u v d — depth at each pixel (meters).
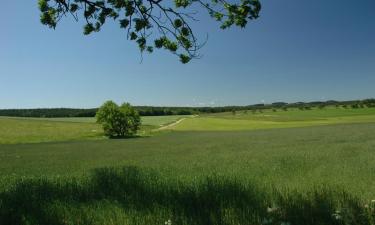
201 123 136.25
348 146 29.02
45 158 34.56
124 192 8.13
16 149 51.81
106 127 87.25
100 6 8.30
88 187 8.86
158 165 19.38
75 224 6.05
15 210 6.86
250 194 7.53
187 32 8.38
